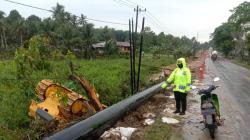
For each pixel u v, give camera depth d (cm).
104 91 1316
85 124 724
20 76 1159
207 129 906
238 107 1260
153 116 1050
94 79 1572
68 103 877
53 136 627
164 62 4525
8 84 1341
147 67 3027
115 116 877
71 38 4134
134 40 1422
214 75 2858
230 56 9719
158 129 888
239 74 3145
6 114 918
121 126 910
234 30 8675
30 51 1113
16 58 1119
